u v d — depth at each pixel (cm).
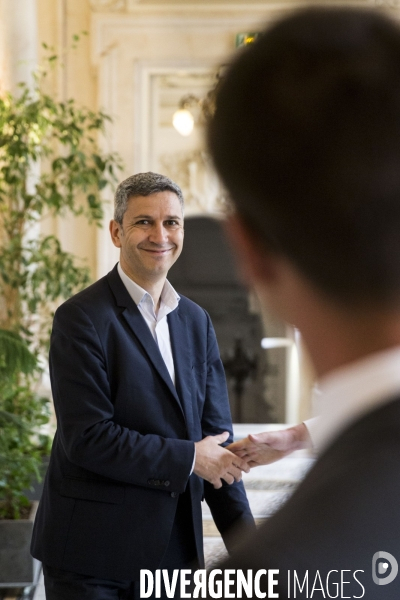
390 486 41
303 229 46
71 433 218
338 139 44
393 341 47
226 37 689
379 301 47
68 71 696
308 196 45
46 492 231
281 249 48
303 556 41
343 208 44
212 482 226
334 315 48
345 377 48
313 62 44
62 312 229
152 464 217
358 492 42
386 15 45
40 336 593
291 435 235
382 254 45
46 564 223
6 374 398
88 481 223
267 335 1063
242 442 234
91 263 693
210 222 1091
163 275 239
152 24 689
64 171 546
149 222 237
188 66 691
